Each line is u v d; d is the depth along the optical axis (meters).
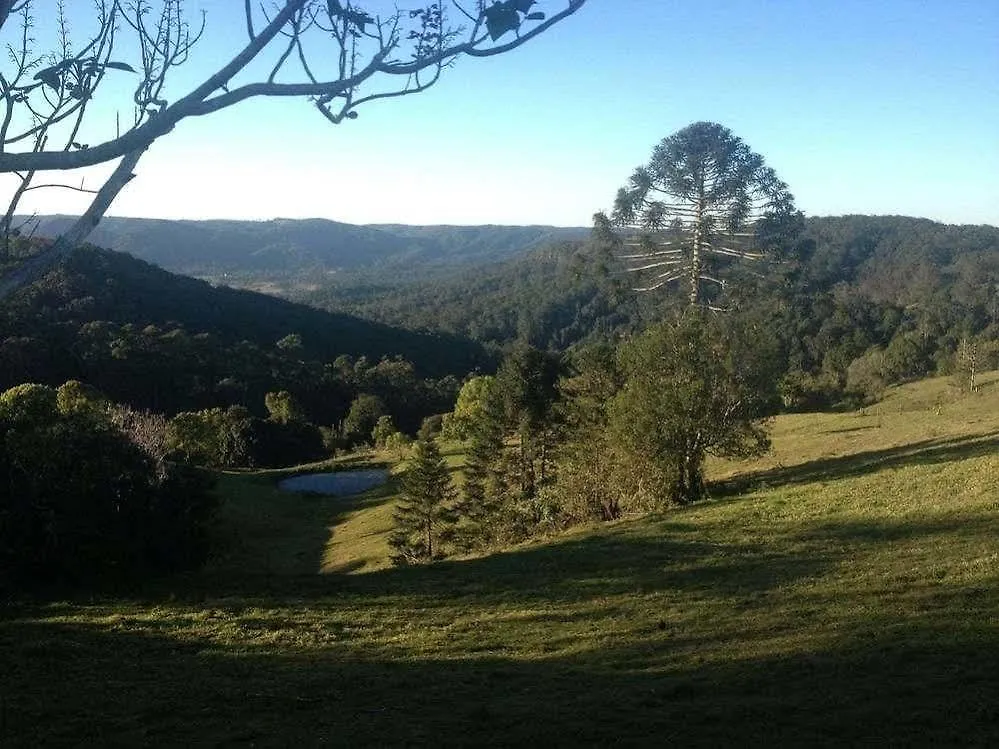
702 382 25.14
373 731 7.96
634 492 26.20
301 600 17.30
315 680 10.50
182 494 22.31
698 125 31.98
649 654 10.91
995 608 10.77
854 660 9.21
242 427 66.62
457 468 48.25
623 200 33.44
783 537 18.36
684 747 6.84
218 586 19.64
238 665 11.75
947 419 34.81
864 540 17.00
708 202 32.34
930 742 6.47
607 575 17.14
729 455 25.80
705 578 15.77
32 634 14.34
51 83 3.18
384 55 3.34
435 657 11.77
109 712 9.09
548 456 34.31
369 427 79.25
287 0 3.12
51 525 19.31
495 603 15.73
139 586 19.78
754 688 8.65
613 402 26.88
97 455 20.84
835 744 6.61
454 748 7.23
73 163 2.78
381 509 43.28
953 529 16.59
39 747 7.78
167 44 3.35
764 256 32.41
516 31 3.40
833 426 39.09
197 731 8.27
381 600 16.86
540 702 8.82
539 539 26.06
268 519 42.94
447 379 99.56
